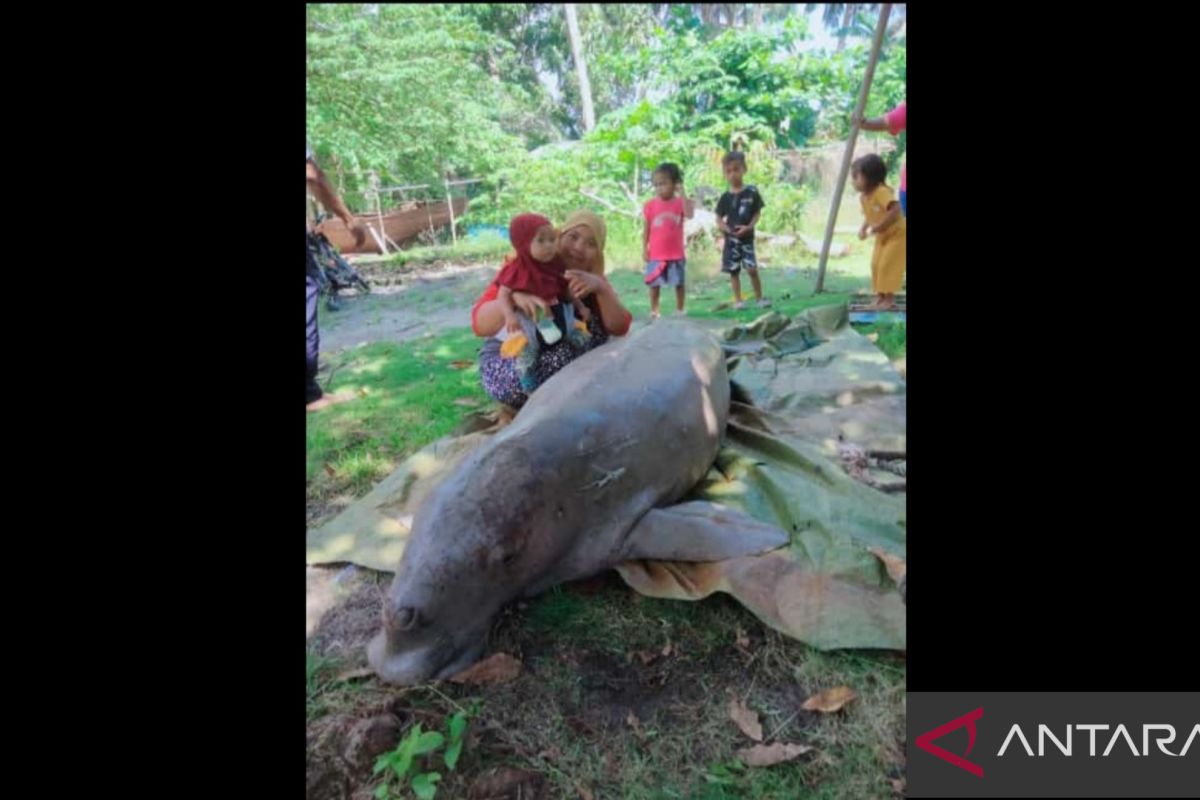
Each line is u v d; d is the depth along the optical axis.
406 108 10.99
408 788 1.87
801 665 2.19
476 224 10.73
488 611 2.30
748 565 2.46
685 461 2.87
